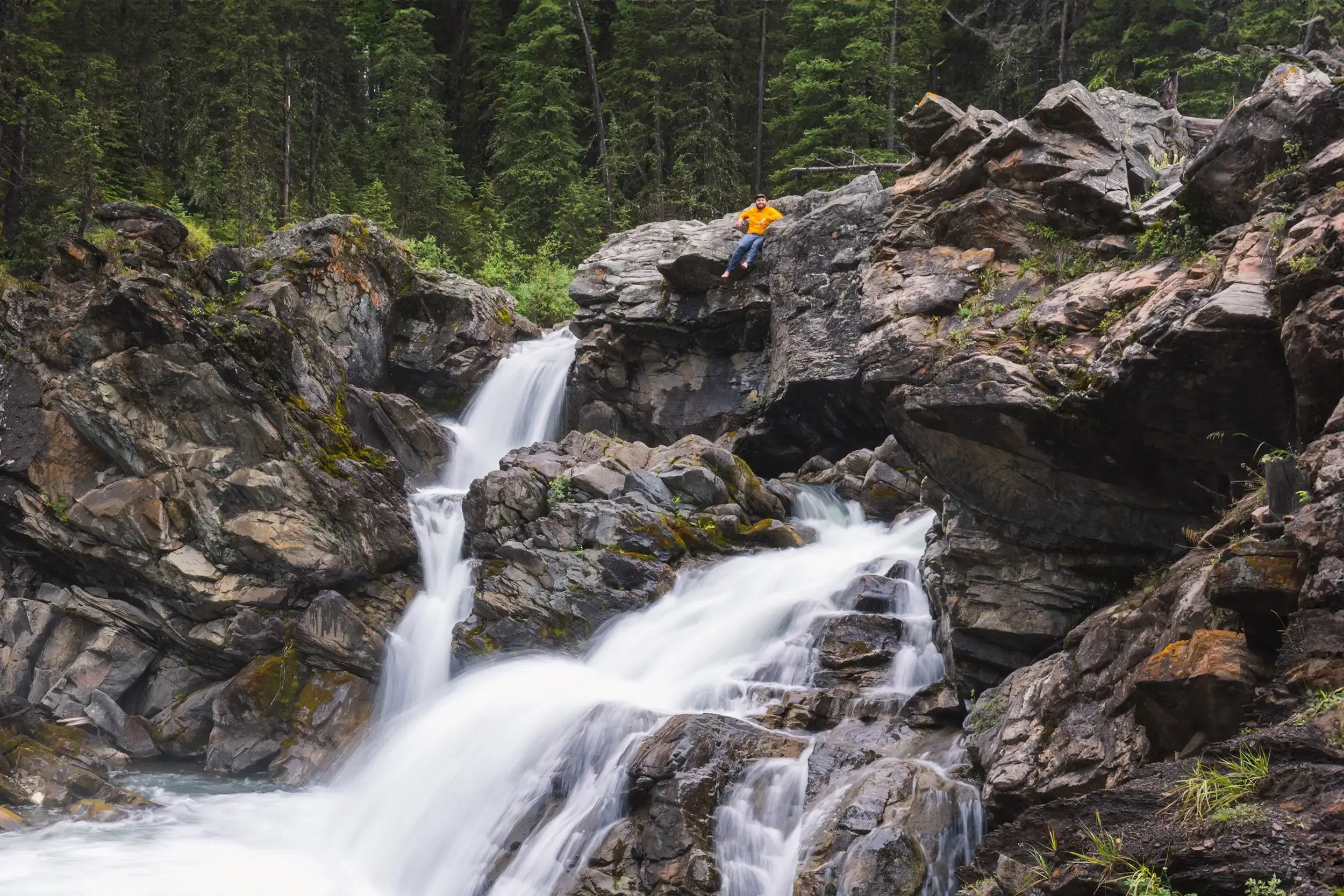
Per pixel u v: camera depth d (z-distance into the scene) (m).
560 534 15.91
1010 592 10.48
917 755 10.13
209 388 17.50
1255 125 8.88
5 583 17.92
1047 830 6.66
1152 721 6.93
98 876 11.68
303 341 19.78
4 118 26.56
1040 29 33.38
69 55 32.56
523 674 14.65
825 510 17.58
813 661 12.81
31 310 18.38
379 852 12.11
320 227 22.92
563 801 11.28
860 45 33.09
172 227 20.14
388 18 45.47
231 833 13.24
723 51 39.53
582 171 41.38
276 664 16.66
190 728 16.62
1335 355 6.89
